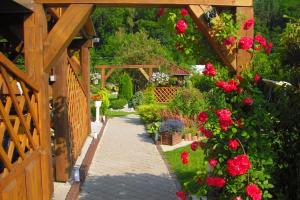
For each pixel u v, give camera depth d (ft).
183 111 44.60
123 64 92.53
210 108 13.73
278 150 13.43
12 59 19.20
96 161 29.66
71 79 27.37
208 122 13.30
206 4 14.28
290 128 13.35
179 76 81.71
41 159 15.69
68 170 22.22
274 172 13.23
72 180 22.49
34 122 15.17
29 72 15.05
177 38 15.01
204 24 14.08
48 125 16.11
